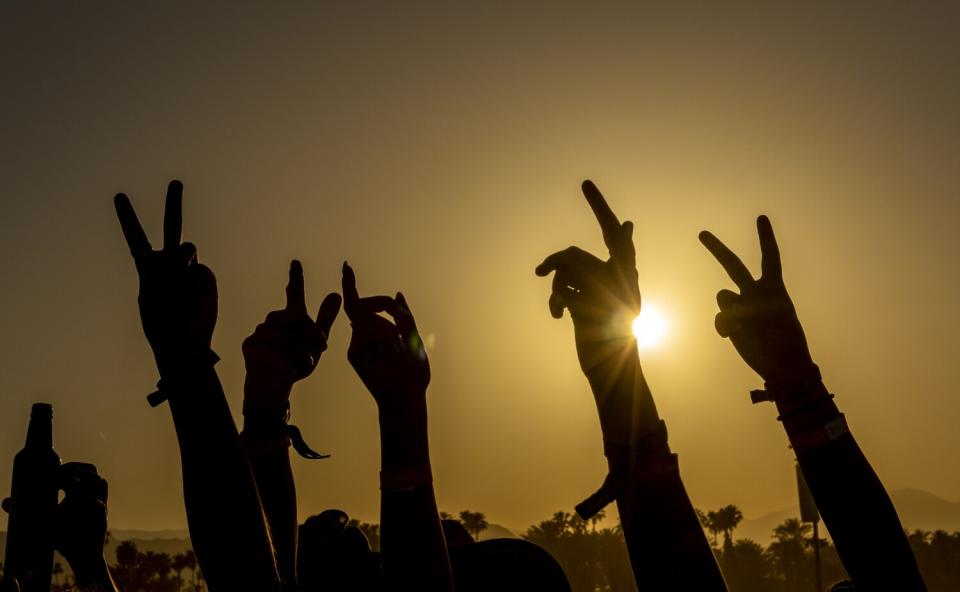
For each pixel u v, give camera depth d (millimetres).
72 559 1768
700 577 1401
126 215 1144
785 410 1392
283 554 1751
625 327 1432
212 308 1134
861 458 1374
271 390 1754
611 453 1434
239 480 1113
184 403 1109
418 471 1245
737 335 1425
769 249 1430
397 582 1223
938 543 100188
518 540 1792
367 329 1260
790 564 105312
